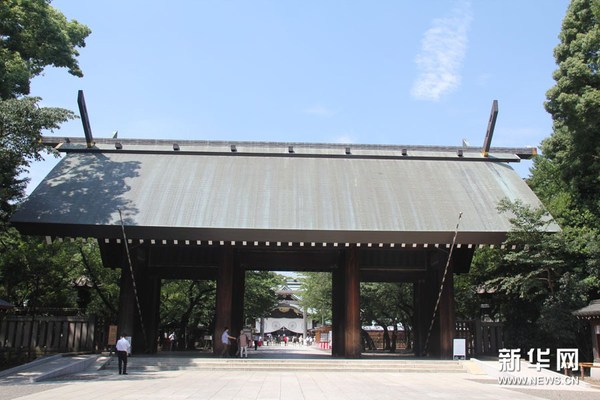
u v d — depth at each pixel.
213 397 14.09
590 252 24.66
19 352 24.23
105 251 28.81
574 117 24.12
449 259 26.42
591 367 20.53
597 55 23.70
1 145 21.95
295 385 17.47
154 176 28.83
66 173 28.59
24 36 24.38
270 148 32.09
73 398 13.51
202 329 52.41
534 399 14.77
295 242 25.28
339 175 29.81
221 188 28.00
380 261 30.78
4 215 26.11
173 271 30.36
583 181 27.95
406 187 28.80
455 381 19.86
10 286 31.44
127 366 23.41
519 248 25.81
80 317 26.42
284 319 96.69
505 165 31.64
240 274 32.09
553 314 23.66
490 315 32.44
